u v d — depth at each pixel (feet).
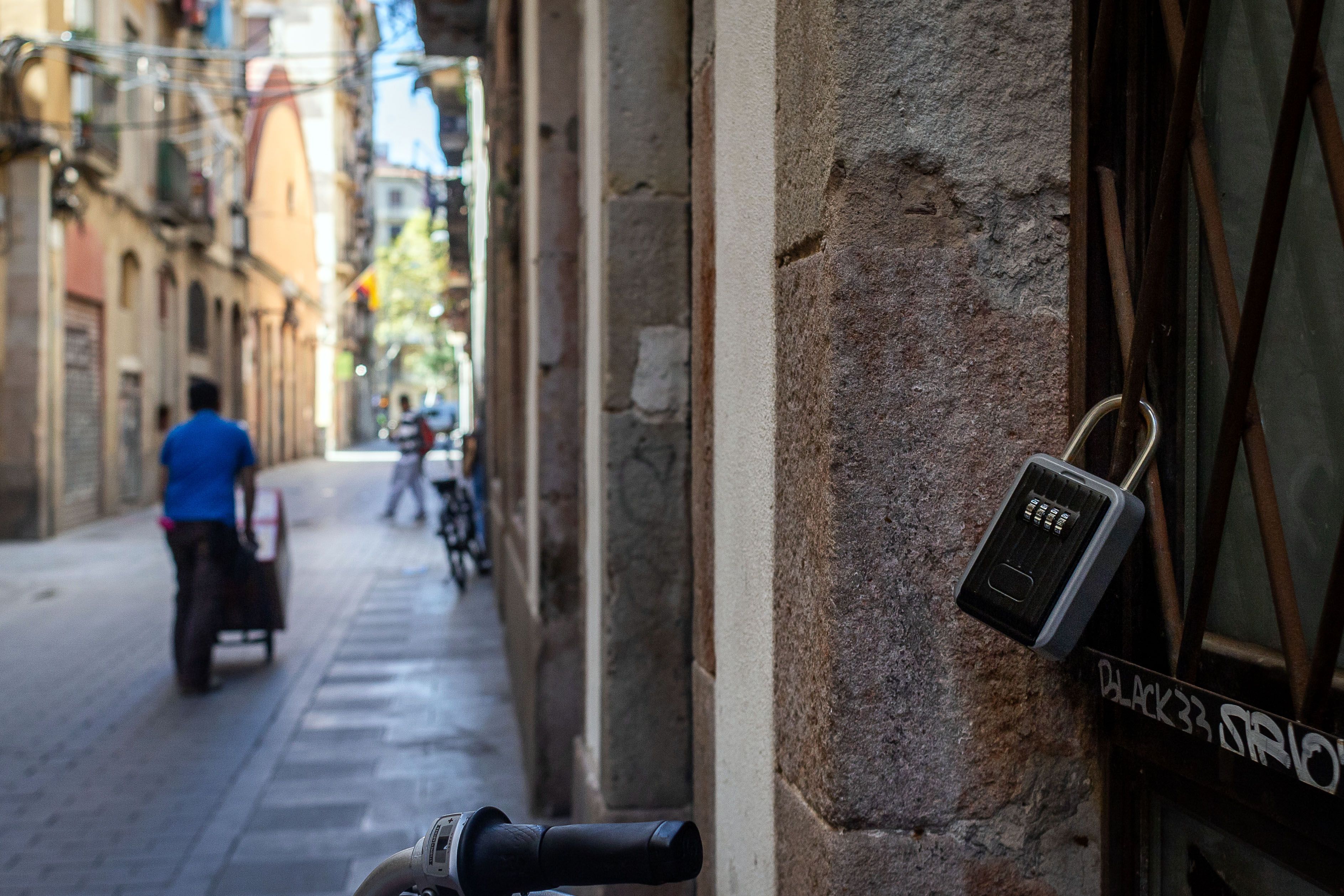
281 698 20.56
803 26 4.45
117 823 14.06
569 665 14.42
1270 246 3.16
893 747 4.11
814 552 4.28
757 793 5.27
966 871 4.15
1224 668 3.73
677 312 10.36
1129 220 4.19
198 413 21.15
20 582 35.06
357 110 168.35
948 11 4.14
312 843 13.43
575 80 14.97
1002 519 3.83
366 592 33.55
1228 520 3.92
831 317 4.09
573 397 14.57
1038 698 4.17
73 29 49.49
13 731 18.20
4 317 46.75
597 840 3.33
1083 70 4.13
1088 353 4.19
